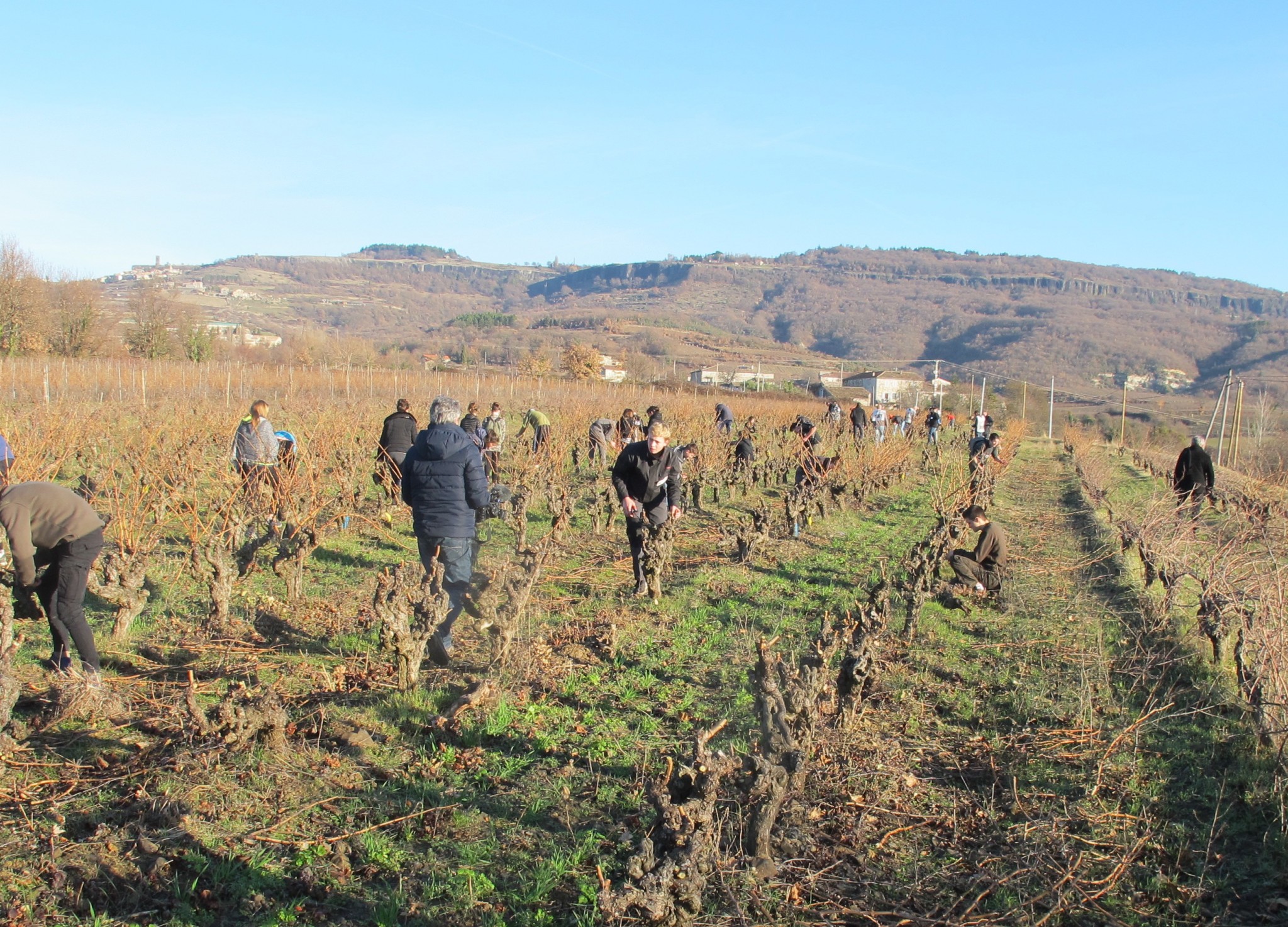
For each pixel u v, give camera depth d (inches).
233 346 2790.4
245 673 238.4
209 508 376.2
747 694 231.3
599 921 135.7
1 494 205.8
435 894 143.3
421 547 268.1
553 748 197.2
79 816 161.9
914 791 187.9
